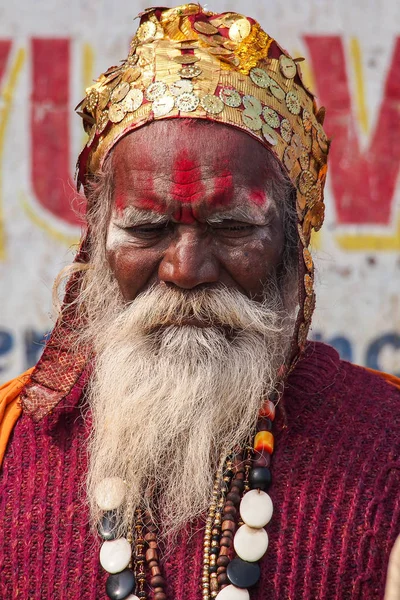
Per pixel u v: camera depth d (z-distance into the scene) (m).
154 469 3.83
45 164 7.08
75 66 7.06
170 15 3.95
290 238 3.98
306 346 4.26
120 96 3.83
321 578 3.62
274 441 3.85
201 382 3.72
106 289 4.10
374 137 7.10
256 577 3.57
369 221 7.11
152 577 3.64
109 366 3.90
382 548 3.63
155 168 3.64
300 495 3.72
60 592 3.69
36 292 7.09
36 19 7.04
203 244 3.71
